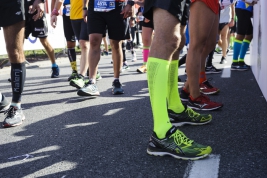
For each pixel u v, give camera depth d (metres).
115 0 3.74
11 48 2.79
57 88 4.85
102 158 1.93
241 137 2.15
